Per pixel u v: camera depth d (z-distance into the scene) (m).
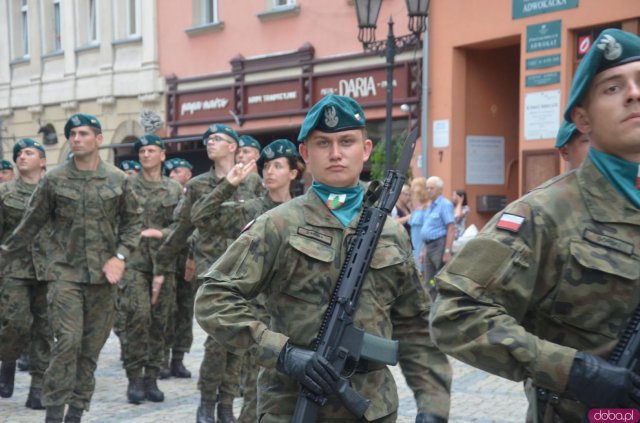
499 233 2.25
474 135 14.56
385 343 2.99
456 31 14.15
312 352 2.88
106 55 20.69
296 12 16.67
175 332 8.34
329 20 16.11
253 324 2.97
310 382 2.82
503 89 14.85
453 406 6.77
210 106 18.47
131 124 20.25
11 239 6.10
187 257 7.95
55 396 5.74
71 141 6.07
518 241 2.22
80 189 6.04
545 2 12.73
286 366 2.88
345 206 3.19
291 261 3.09
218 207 6.23
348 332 2.96
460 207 12.67
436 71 14.48
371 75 15.36
